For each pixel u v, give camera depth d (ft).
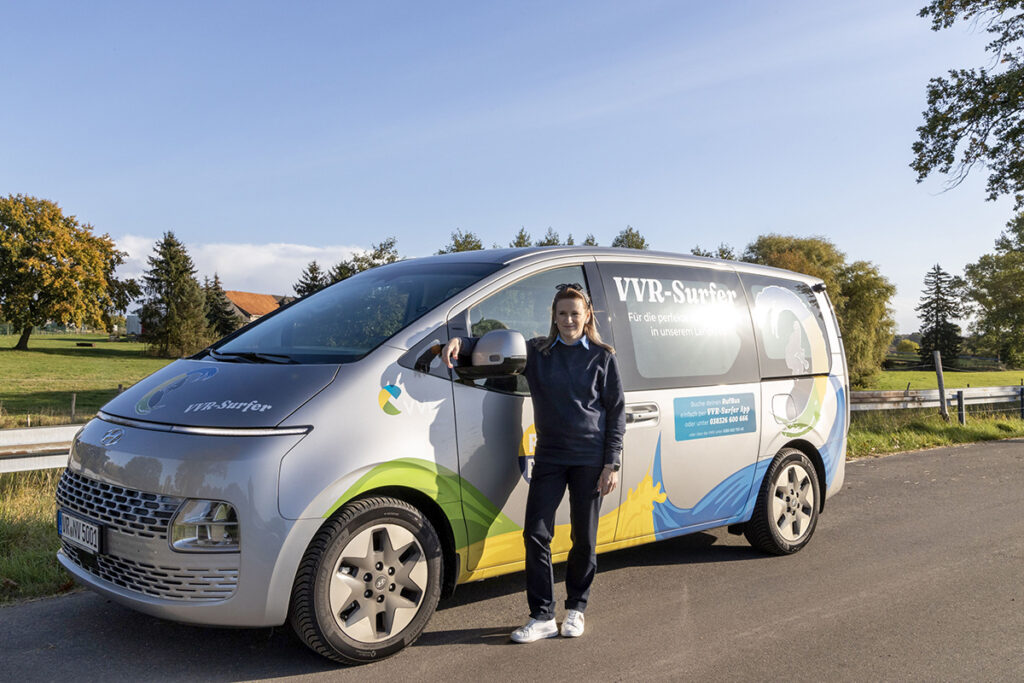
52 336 370.12
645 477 14.84
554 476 12.35
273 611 10.36
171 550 10.27
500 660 11.69
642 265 15.70
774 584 15.78
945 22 71.97
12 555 15.29
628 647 12.33
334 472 10.69
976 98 71.51
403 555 11.64
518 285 13.62
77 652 11.55
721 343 16.70
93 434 11.82
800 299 19.19
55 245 219.00
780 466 17.58
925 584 15.87
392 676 10.99
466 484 12.20
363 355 11.76
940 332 350.23
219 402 11.12
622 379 14.51
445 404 12.06
